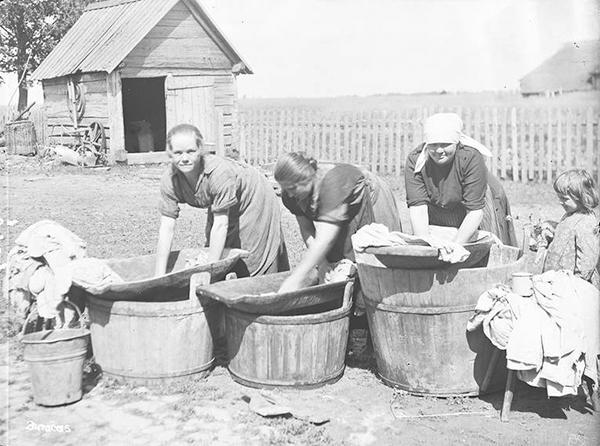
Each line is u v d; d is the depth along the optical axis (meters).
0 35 21.66
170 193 4.70
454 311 3.97
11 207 10.47
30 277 4.70
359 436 3.65
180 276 4.26
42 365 3.95
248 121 15.02
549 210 9.37
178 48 15.95
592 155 11.12
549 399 4.09
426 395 4.12
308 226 4.52
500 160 12.24
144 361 4.25
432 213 4.68
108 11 17.97
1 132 19.72
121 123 15.89
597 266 4.13
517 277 3.89
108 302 4.24
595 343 3.76
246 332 4.21
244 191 4.97
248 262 5.06
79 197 11.59
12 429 3.71
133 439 3.60
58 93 17.50
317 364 4.21
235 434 3.65
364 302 4.36
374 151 13.04
